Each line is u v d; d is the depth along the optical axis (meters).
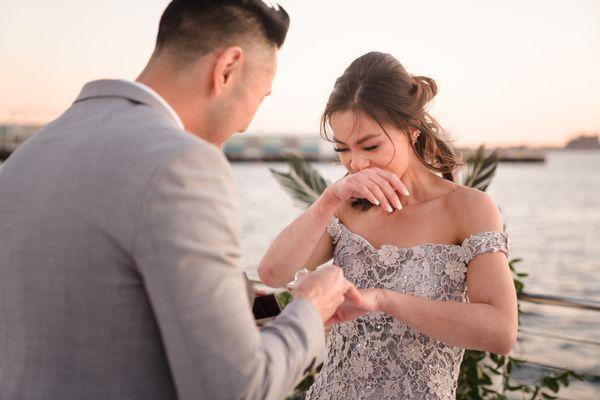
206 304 0.88
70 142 1.02
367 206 1.65
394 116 1.47
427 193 1.58
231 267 0.94
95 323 0.92
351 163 1.53
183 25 1.12
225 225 0.93
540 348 7.33
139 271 0.89
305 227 1.58
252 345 0.92
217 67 1.12
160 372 0.96
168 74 1.13
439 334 1.35
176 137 0.95
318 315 1.09
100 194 0.92
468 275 1.44
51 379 0.94
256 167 95.75
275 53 1.22
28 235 0.96
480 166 3.00
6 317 0.99
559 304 2.55
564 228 31.34
